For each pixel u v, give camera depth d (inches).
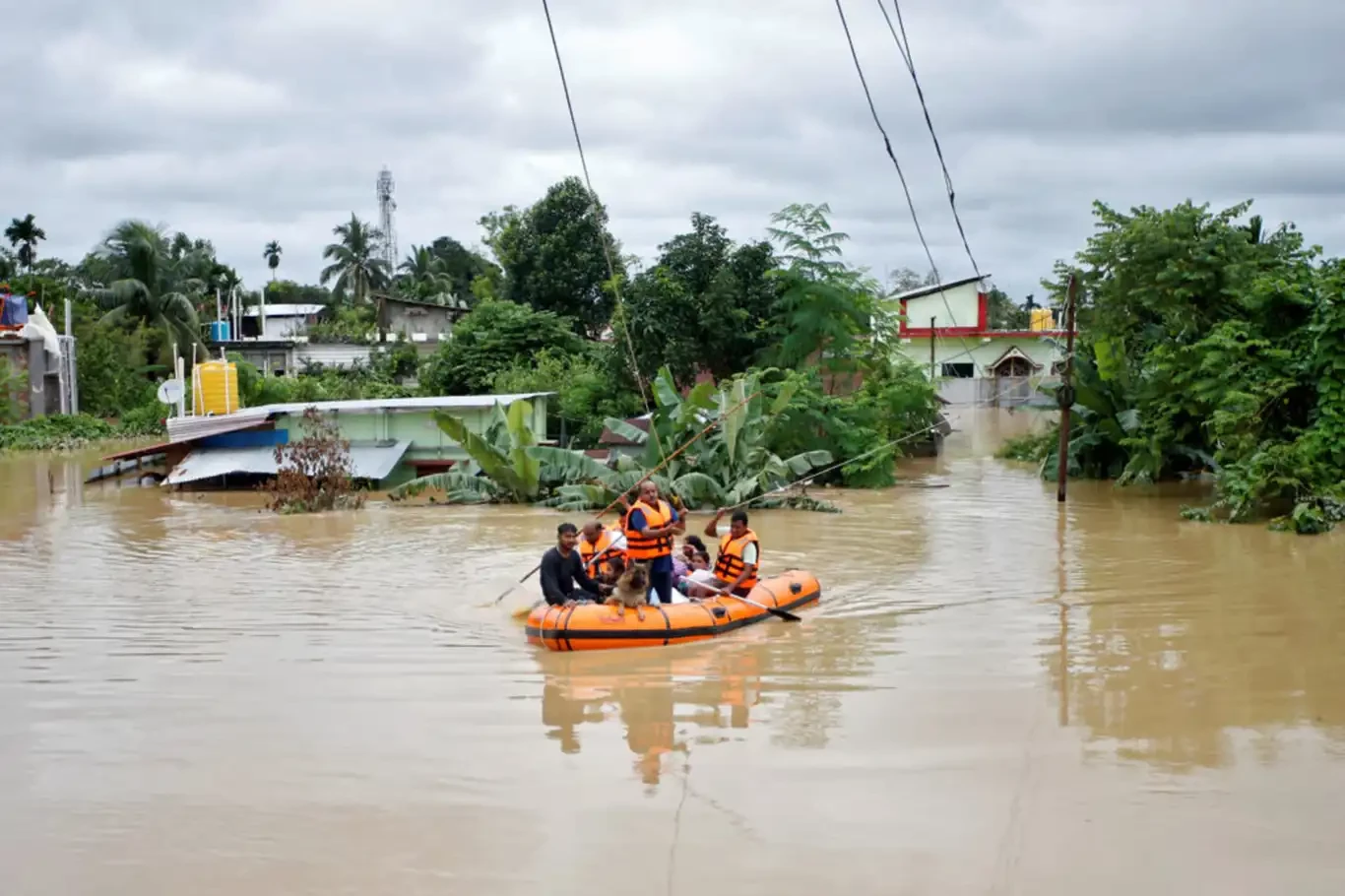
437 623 516.4
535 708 388.5
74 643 479.2
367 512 913.5
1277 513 830.5
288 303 3624.5
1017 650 463.8
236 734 362.0
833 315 1267.2
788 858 271.6
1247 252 975.6
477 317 1690.5
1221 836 282.7
